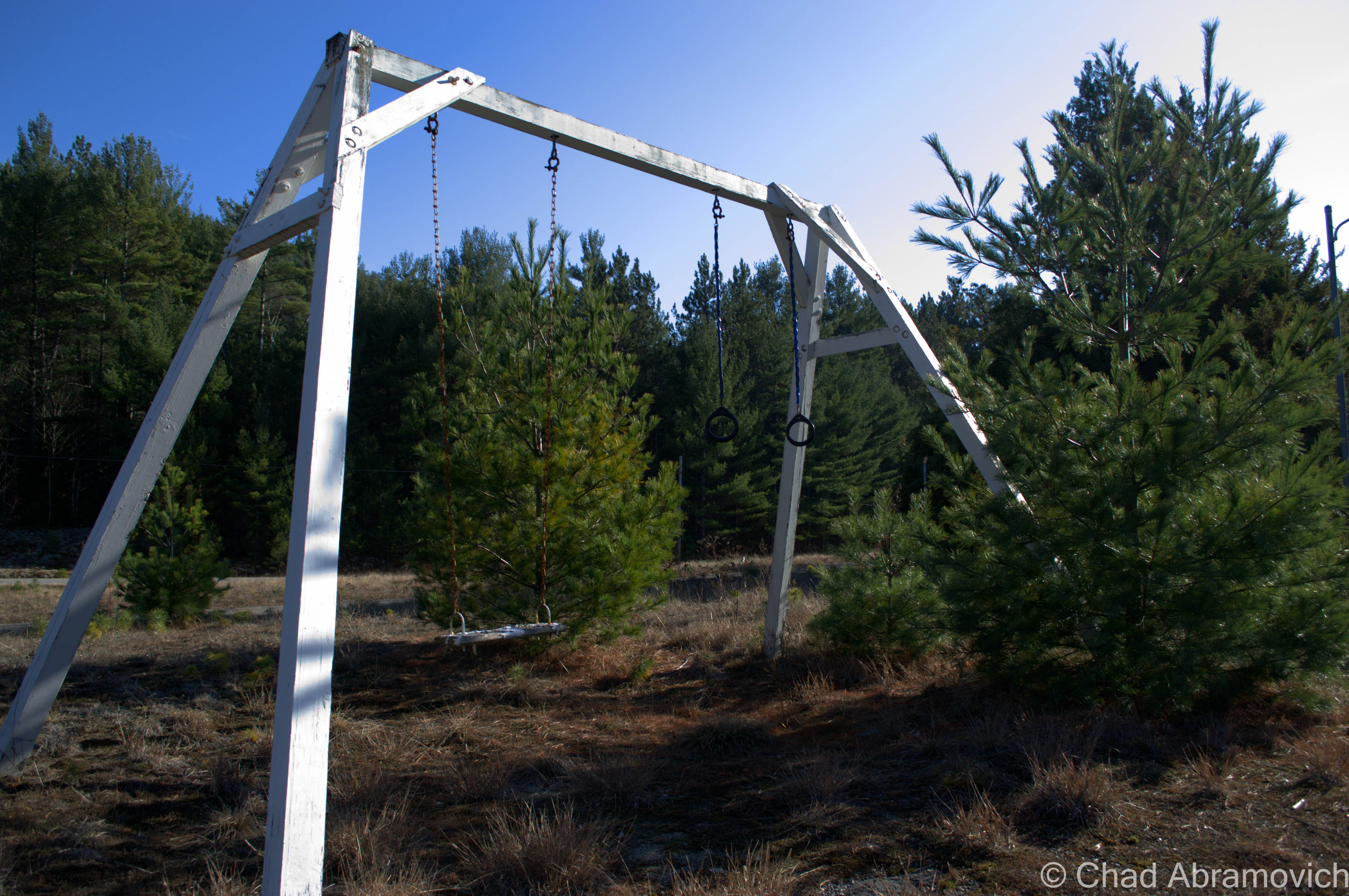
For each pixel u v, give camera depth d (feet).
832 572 23.57
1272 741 14.52
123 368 107.76
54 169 126.82
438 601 24.91
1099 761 13.57
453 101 14.42
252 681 20.74
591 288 26.99
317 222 12.65
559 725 17.87
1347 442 34.27
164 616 35.45
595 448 25.30
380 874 10.05
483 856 10.85
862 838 11.17
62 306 114.73
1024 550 16.88
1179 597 15.24
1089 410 17.28
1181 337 18.61
